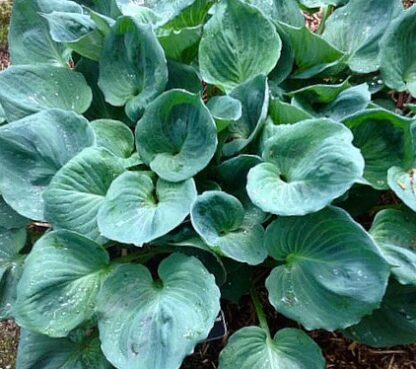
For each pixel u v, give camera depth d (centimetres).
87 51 71
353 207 65
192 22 74
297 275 58
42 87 69
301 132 58
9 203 60
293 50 72
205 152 60
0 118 71
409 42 70
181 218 56
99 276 59
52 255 57
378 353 67
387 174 60
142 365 52
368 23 75
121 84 69
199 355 66
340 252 55
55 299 56
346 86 69
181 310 53
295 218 56
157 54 63
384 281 52
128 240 55
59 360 59
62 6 75
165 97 60
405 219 61
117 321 55
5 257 65
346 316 54
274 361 57
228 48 69
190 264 57
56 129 63
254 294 65
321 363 56
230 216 58
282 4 75
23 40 75
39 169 62
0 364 70
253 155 60
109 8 77
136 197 60
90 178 60
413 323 59
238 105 61
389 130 61
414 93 70
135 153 67
